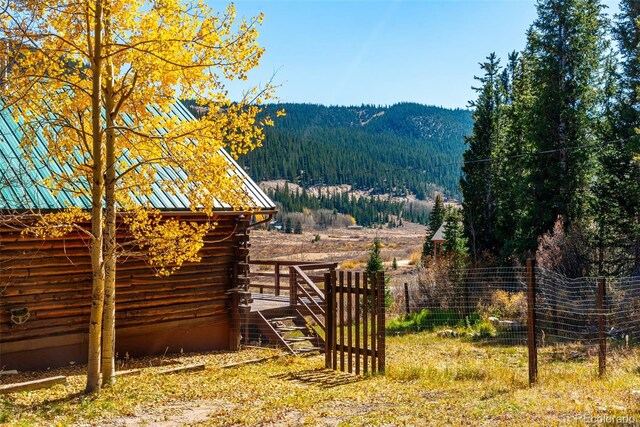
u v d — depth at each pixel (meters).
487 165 35.75
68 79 9.98
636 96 25.77
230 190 10.48
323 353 14.73
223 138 10.02
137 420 8.15
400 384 10.56
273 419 8.00
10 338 11.76
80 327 12.77
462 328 19.66
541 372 11.50
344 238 125.94
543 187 27.89
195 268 15.01
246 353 14.88
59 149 9.78
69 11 9.26
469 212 35.69
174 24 9.72
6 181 10.66
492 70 42.56
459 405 8.45
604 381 10.19
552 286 19.64
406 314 23.33
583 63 28.80
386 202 194.25
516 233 31.38
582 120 27.89
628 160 25.00
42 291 12.20
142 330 14.00
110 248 10.02
